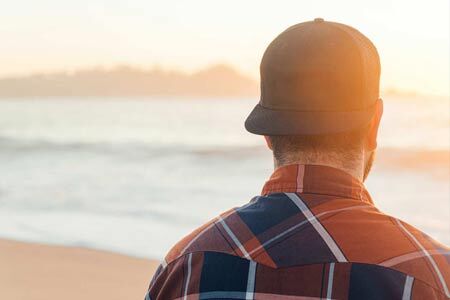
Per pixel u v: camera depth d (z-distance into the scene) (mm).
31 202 14859
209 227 1425
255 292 1309
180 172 20828
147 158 24266
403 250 1287
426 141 26031
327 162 1354
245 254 1339
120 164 23250
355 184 1353
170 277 1426
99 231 11086
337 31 1370
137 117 60125
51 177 20297
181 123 48812
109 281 6918
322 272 1281
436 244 1330
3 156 26703
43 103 141125
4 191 17000
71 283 6781
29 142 31766
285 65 1342
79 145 29734
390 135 29453
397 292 1251
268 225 1350
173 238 10547
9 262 7551
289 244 1317
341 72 1317
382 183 17141
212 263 1364
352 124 1312
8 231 11008
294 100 1335
